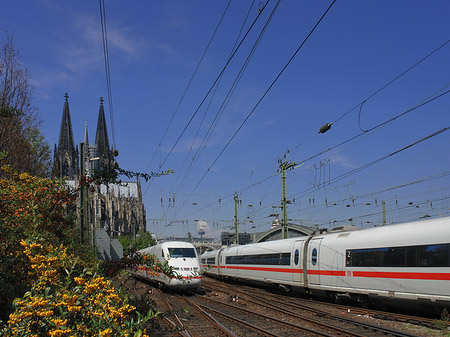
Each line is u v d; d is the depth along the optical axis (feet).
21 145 80.33
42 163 89.20
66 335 18.43
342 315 60.03
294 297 87.15
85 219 63.93
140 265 37.55
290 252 88.48
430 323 49.44
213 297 88.28
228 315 57.93
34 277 28.22
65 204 35.27
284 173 110.22
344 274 69.10
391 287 59.00
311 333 45.98
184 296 88.69
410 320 52.39
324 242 76.28
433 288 52.34
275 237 206.28
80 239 61.82
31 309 19.16
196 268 90.48
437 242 52.80
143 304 30.19
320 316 59.52
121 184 33.78
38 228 30.96
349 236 70.18
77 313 20.51
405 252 57.26
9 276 29.22
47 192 33.37
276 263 94.68
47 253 23.71
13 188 32.73
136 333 19.84
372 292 62.49
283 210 109.19
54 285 22.33
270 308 66.64
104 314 20.24
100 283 21.70
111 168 33.04
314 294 81.00
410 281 55.72
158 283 101.04
